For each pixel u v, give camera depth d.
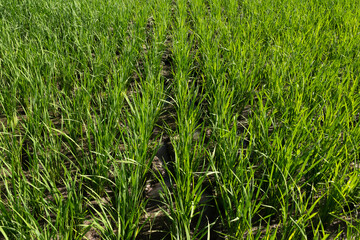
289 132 2.95
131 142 2.73
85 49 4.75
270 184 2.39
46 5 5.92
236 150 2.60
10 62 3.87
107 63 4.46
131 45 4.67
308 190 2.64
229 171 2.53
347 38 4.61
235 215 2.50
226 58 4.44
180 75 3.90
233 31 5.20
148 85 3.66
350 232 2.29
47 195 2.71
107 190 2.80
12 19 5.41
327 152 2.67
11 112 3.47
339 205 2.38
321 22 5.35
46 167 2.65
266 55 4.33
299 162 2.50
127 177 2.64
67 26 5.19
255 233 2.42
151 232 2.46
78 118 3.31
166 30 5.83
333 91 3.62
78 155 3.15
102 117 3.24
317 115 3.16
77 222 2.32
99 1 6.23
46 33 4.94
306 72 3.84
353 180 2.33
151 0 6.80
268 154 2.70
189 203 2.30
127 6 6.31
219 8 6.23
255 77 4.14
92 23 5.27
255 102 3.83
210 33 4.98
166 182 2.93
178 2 6.79
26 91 3.70
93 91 4.05
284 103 3.36
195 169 2.79
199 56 5.05
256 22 5.62
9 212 2.24
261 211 2.61
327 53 4.60
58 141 2.98
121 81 3.78
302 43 4.57
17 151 2.87
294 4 6.31
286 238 2.29
